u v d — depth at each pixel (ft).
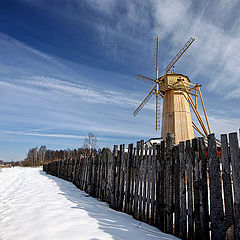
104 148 23.72
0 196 23.49
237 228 8.30
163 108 62.85
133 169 16.52
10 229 11.09
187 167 11.41
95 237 9.55
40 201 17.51
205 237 9.61
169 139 13.07
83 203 18.03
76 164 35.96
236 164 8.79
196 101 58.65
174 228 11.45
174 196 11.93
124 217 14.64
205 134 56.65
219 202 9.30
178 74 62.08
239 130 8.99
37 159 228.63
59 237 9.51
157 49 70.03
